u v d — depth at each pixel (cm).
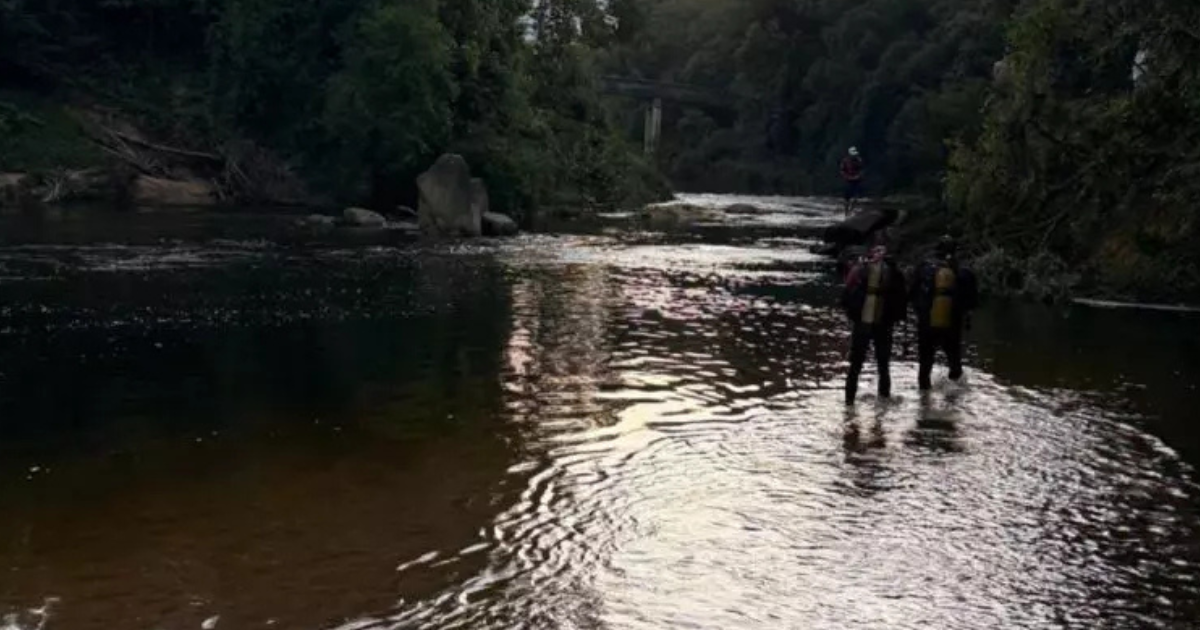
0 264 2509
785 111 10269
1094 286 2323
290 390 1355
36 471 1020
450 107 4559
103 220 3700
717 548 845
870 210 3253
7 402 1278
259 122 4953
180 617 709
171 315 1903
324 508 925
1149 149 2378
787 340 1758
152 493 959
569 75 6619
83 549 826
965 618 725
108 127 4969
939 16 8544
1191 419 1270
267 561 807
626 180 6088
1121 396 1388
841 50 9356
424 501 947
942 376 1508
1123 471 1062
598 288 2353
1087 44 2673
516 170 4438
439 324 1856
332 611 722
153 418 1216
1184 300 2234
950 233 2823
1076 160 2511
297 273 2520
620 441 1143
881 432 1196
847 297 1345
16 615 708
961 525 903
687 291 2328
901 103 8331
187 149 5019
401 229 3831
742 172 10081
